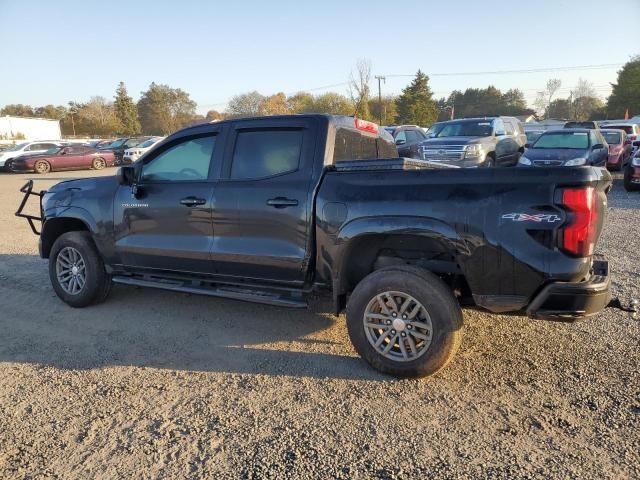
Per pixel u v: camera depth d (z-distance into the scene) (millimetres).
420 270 3617
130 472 2723
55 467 2768
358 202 3740
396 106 80875
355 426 3111
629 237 8141
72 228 5766
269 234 4180
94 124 93438
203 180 4531
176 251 4660
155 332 4715
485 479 2602
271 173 4238
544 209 3230
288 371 3879
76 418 3262
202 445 2953
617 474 2613
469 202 3406
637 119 31344
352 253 3998
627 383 3543
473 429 3047
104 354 4250
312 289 4152
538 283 3307
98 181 5305
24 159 26453
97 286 5281
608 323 4652
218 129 4535
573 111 91875
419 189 3561
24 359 4172
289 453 2859
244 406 3377
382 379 3717
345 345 4359
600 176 3240
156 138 31484
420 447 2885
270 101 75688
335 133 4227
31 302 5633
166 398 3500
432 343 3549
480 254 3395
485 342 4297
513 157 14984
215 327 4816
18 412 3344
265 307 5344
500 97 109000
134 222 4887
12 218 11766
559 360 3932
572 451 2811
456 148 12797
